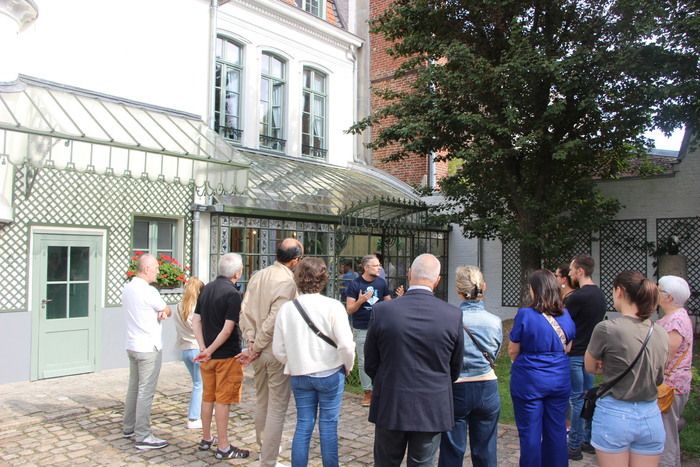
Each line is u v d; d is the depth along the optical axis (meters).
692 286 10.98
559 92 9.37
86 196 8.30
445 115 9.52
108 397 6.96
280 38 13.38
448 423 3.41
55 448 5.17
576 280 5.31
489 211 11.29
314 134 14.53
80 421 6.00
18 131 6.70
